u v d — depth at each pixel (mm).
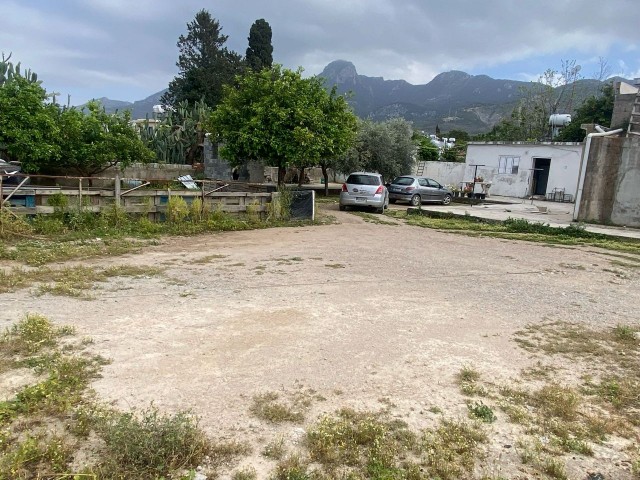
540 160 26922
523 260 9156
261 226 12227
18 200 9414
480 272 7832
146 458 2508
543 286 7070
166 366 3688
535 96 46625
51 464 2457
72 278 6133
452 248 10234
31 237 8727
